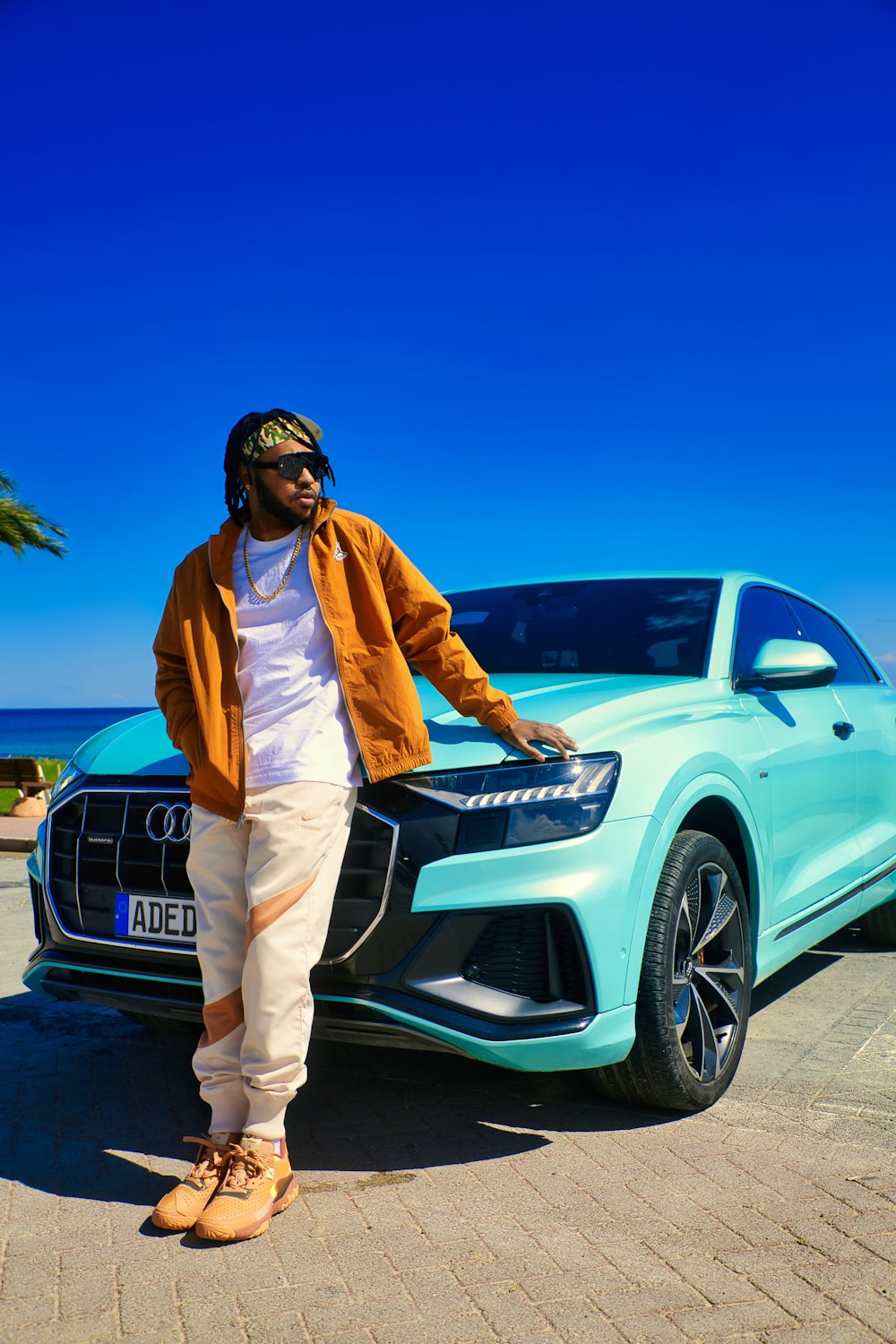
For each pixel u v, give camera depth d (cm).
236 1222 223
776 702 367
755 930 332
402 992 246
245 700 240
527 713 281
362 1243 222
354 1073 331
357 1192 247
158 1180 258
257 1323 192
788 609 435
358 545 249
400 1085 319
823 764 386
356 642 242
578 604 393
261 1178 230
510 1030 246
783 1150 263
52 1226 233
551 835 254
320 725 238
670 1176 250
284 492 238
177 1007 269
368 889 249
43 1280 208
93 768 294
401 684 244
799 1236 220
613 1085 283
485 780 255
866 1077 315
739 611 381
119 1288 205
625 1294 200
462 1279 206
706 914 298
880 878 443
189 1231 229
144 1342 186
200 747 240
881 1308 193
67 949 293
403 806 251
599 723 279
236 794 232
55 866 296
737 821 317
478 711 260
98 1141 284
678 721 301
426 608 259
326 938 251
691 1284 203
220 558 246
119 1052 367
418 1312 195
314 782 232
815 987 428
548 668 356
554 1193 243
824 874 383
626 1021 260
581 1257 214
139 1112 307
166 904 269
